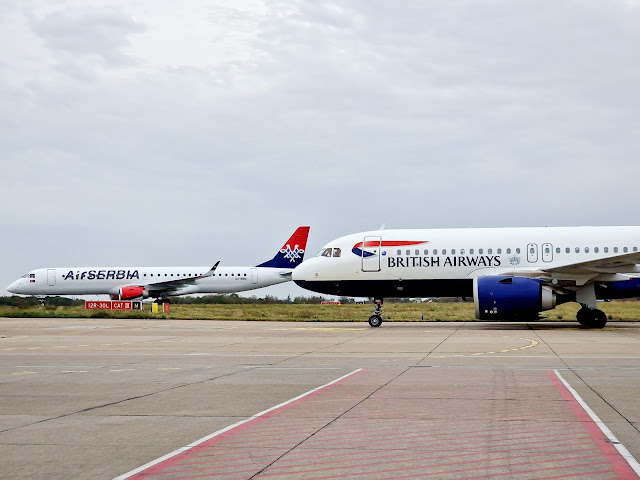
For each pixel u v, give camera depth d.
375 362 17.27
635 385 12.69
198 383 13.55
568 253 31.66
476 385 12.84
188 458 7.41
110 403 11.15
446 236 32.88
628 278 29.97
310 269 33.66
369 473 6.78
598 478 6.52
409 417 9.68
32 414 10.17
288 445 8.00
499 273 31.88
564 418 9.46
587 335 26.55
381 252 33.00
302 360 17.95
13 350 21.70
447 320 39.94
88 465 7.15
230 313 51.66
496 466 7.00
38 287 64.19
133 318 45.22
